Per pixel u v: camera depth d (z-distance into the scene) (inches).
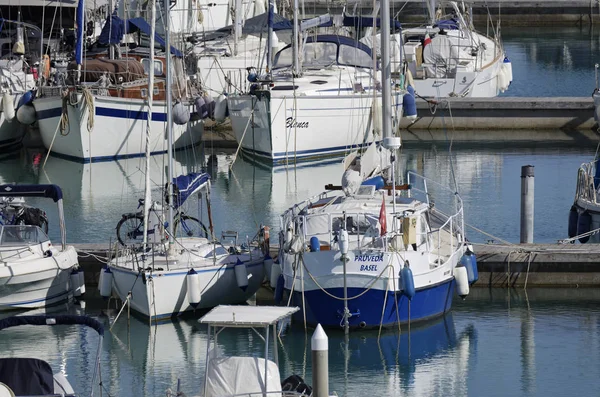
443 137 4635.8
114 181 3944.4
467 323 2453.2
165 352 2305.6
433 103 4672.7
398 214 2413.9
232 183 3880.4
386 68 2869.1
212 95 4707.2
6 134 4431.6
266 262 2566.4
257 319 1772.9
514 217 3297.2
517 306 2559.1
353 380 2177.7
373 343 2317.9
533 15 7780.5
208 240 2662.4
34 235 2559.1
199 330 2413.9
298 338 2349.9
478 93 4923.7
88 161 4259.4
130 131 4284.0
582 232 2881.4
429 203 2802.7
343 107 4141.2
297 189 3764.8
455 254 2490.2
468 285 2493.8
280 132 4097.0
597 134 4608.8
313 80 4173.2
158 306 2413.9
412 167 4057.6
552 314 2506.2
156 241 2536.9
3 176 4025.6
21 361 1734.7
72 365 2244.1
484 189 3676.2
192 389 2124.8
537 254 2650.1
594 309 2534.5
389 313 2337.6
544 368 2209.6
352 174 2591.0
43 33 4884.4
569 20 7770.7
